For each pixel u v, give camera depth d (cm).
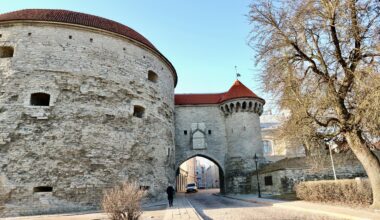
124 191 947
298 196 1672
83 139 1656
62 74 1714
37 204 1459
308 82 1191
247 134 2962
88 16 2061
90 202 1572
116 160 1738
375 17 1048
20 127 1557
